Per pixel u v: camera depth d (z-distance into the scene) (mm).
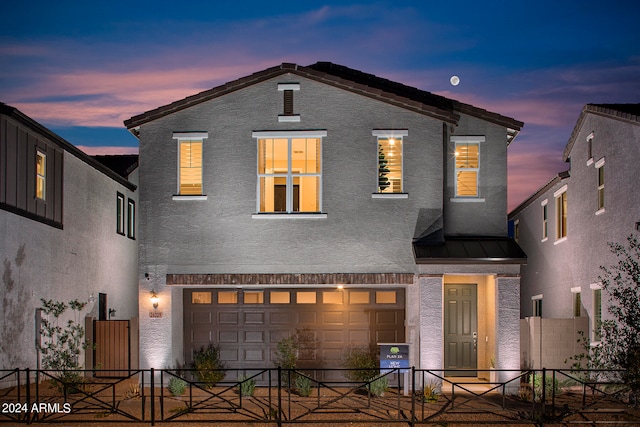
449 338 19938
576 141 21938
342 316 19281
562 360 19344
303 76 19000
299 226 18750
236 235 18797
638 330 15352
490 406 16016
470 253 18000
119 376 20734
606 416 14891
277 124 18969
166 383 18422
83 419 14562
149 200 18969
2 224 17781
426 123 18875
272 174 19000
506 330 18000
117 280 25953
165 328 18578
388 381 18203
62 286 21141
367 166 18797
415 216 18688
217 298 19516
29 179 19281
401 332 19172
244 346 19359
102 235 24516
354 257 18625
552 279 24375
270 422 14227
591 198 20453
